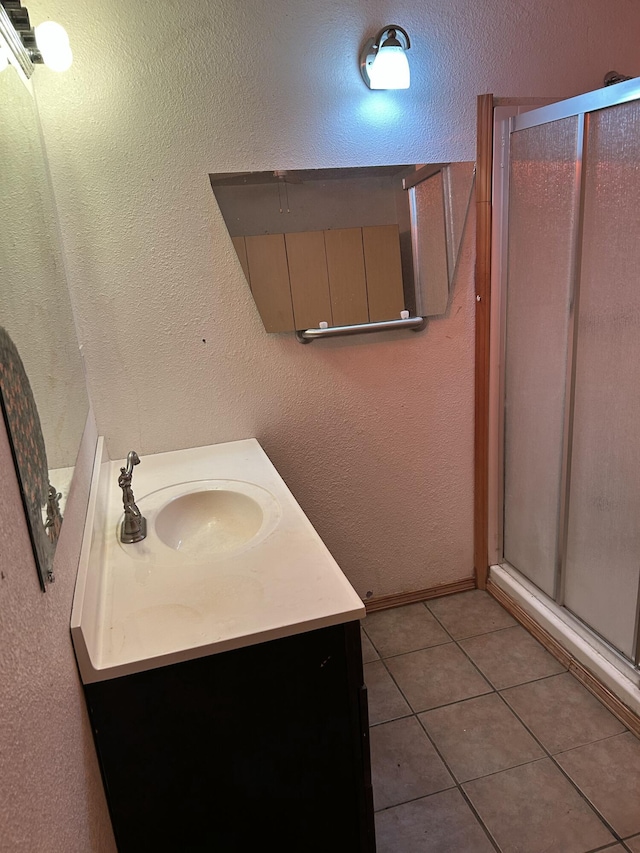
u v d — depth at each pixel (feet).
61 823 2.27
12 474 2.25
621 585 5.64
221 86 5.41
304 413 6.51
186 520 4.95
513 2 5.94
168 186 5.48
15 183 3.14
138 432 6.02
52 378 3.37
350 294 6.18
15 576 2.12
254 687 3.32
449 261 6.45
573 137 5.43
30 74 4.51
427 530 7.42
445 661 6.55
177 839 3.48
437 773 5.19
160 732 3.25
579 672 6.10
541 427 6.52
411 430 6.97
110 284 5.56
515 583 7.22
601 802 4.83
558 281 5.92
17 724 1.92
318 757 3.56
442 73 5.98
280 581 3.65
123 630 3.27
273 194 5.76
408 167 6.08
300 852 3.75
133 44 5.12
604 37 6.30
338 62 5.66
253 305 6.00
